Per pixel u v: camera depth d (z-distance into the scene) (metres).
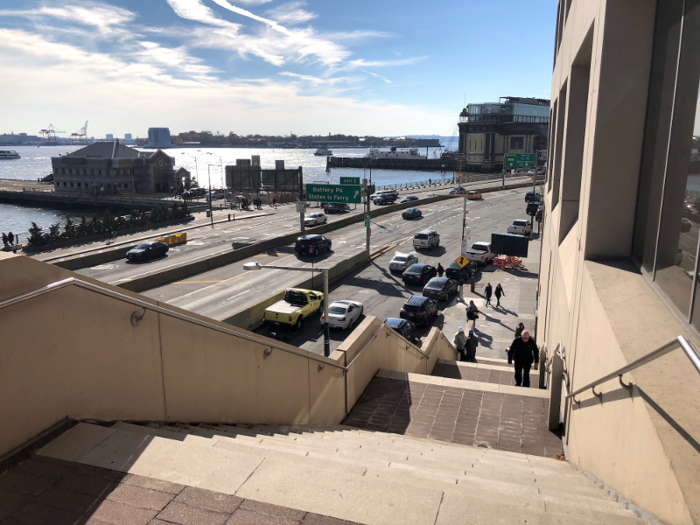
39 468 3.85
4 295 3.86
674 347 2.99
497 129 132.75
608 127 6.24
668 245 4.95
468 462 6.61
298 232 47.41
